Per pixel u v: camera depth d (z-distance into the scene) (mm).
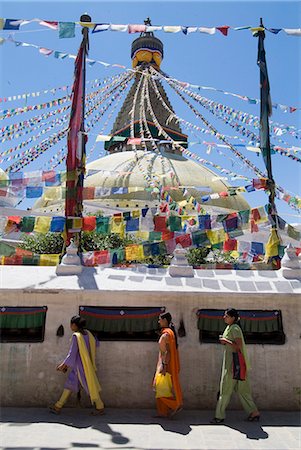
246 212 7844
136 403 6035
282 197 7941
